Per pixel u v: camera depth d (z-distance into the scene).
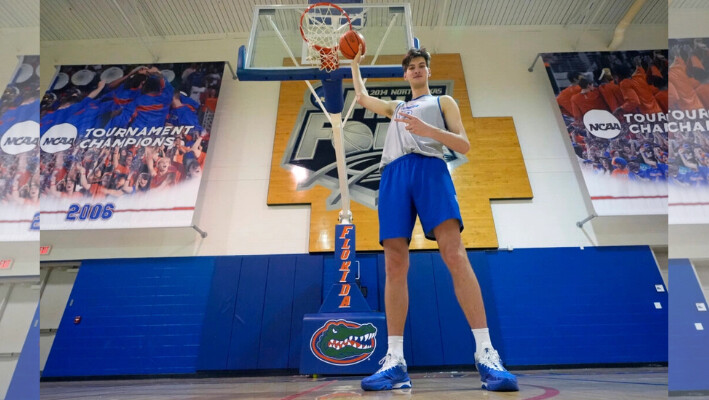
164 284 4.71
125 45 6.15
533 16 6.05
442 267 4.66
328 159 5.24
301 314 4.49
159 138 5.23
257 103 5.75
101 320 4.52
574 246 4.89
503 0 5.75
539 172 5.29
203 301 4.61
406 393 1.06
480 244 4.80
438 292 4.54
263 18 3.16
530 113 5.64
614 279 4.68
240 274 4.72
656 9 5.86
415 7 5.78
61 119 5.33
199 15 5.86
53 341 4.39
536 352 4.35
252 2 5.64
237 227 5.04
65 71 5.68
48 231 4.75
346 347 3.14
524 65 5.98
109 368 4.29
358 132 5.36
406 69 1.56
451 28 6.18
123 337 4.44
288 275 4.70
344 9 3.18
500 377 1.05
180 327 4.48
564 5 5.84
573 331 4.45
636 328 4.44
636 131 5.20
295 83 5.82
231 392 1.66
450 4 5.80
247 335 4.42
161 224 4.75
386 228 1.27
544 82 5.86
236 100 5.78
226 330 4.45
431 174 1.27
